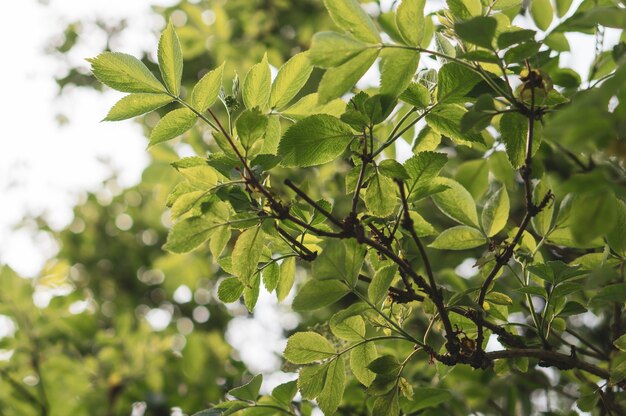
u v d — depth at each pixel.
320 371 0.87
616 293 0.84
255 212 0.83
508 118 0.84
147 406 1.45
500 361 0.91
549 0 0.96
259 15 1.70
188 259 1.64
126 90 0.84
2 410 1.44
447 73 0.84
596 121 0.72
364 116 0.82
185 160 0.84
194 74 1.73
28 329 1.49
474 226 0.91
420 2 0.81
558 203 0.94
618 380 0.87
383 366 0.86
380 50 0.81
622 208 0.86
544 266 0.86
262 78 0.85
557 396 1.16
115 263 1.99
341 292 0.83
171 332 1.68
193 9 1.61
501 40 0.79
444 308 0.84
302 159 0.84
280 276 0.88
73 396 1.49
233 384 1.47
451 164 1.15
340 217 1.16
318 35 0.80
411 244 0.97
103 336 1.55
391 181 0.85
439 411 1.03
